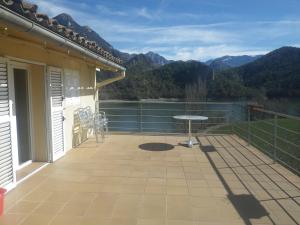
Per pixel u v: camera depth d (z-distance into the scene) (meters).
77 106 8.00
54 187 4.82
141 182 5.10
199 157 6.80
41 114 6.14
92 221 3.69
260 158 6.69
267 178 5.29
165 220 3.71
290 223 3.62
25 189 4.72
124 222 3.66
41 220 3.71
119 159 6.61
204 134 9.71
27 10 3.35
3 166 4.41
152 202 4.25
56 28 4.19
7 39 4.53
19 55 4.97
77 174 5.51
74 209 4.02
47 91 6.10
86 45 5.81
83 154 7.03
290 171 5.70
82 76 8.49
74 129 7.73
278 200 4.31
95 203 4.22
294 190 4.70
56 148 6.49
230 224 3.60
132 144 8.21
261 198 4.39
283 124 11.50
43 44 5.02
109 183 5.04
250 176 5.40
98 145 8.05
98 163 6.27
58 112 6.61
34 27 3.47
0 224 3.61
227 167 5.98
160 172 5.66
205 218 3.76
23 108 5.95
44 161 6.24
